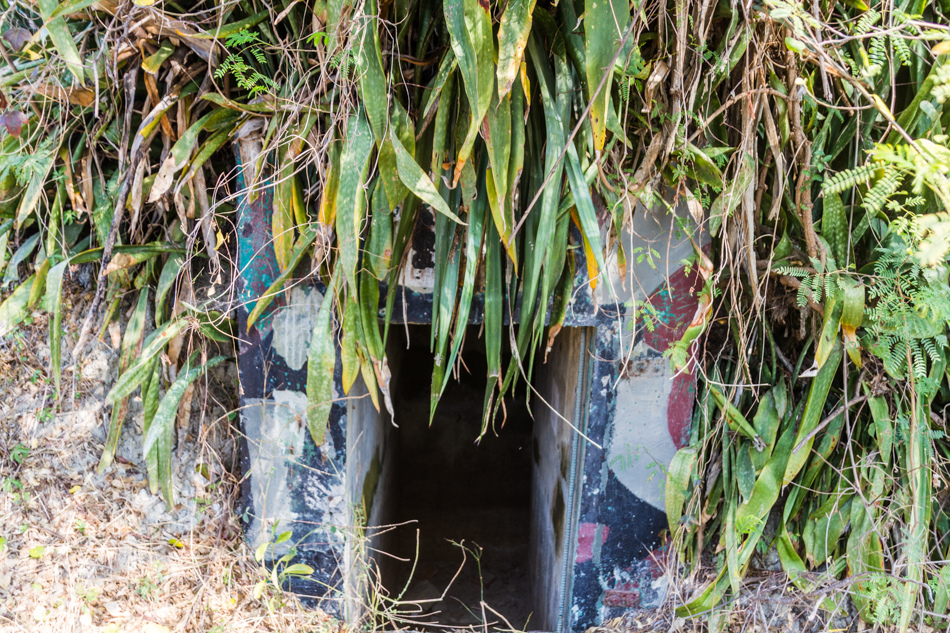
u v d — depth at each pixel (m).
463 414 4.88
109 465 2.21
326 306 1.77
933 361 1.95
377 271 1.73
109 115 2.02
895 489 2.11
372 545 2.95
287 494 2.18
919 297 1.67
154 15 1.67
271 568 2.23
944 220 1.39
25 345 2.25
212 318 2.08
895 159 1.45
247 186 1.89
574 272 1.89
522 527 4.59
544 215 1.62
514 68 1.37
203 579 2.11
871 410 2.05
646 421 2.16
